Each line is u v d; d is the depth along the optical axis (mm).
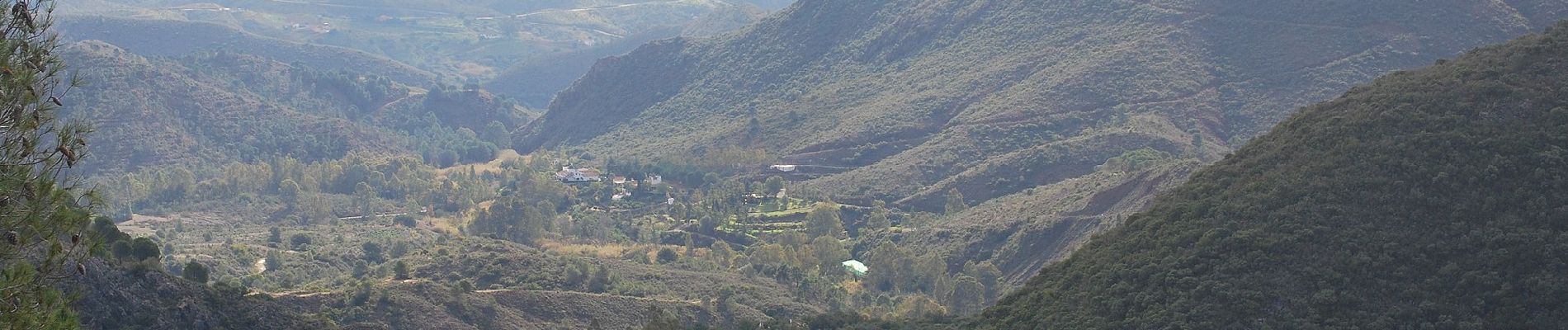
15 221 31531
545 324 119438
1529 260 72062
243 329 83312
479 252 143875
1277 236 79688
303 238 182625
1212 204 87750
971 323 89625
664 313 124062
